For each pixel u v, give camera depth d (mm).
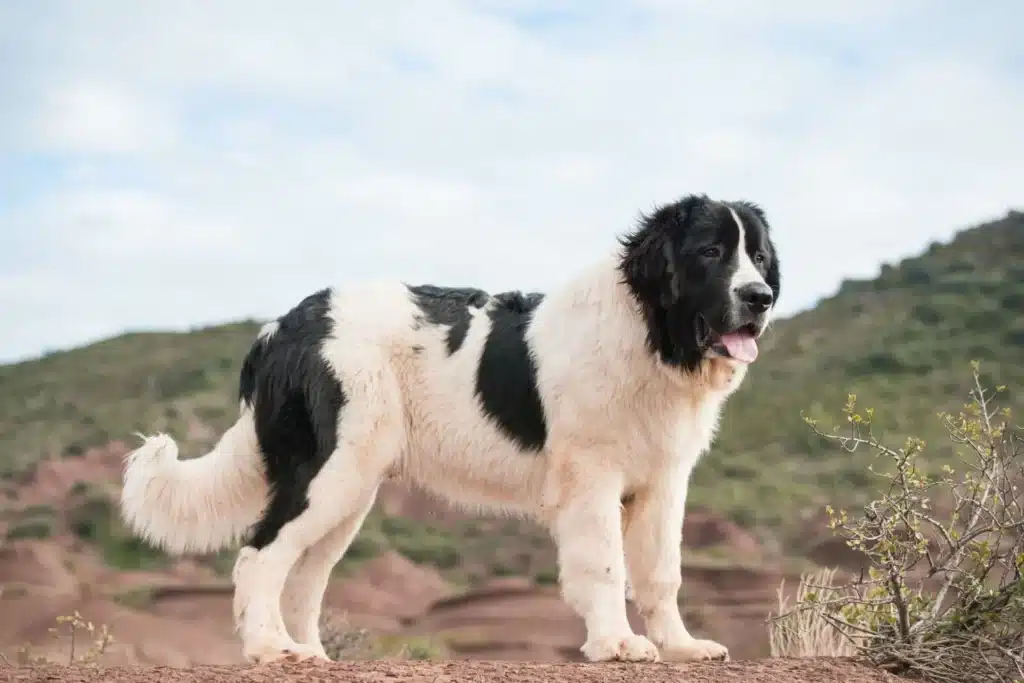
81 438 59281
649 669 7492
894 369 63531
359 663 7762
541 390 8625
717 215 8477
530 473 8844
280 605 9055
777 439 56125
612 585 8273
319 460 8820
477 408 8898
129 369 75812
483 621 34844
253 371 9273
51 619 29703
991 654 8117
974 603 8250
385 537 45531
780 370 68562
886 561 8250
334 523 8836
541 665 7582
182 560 42906
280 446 8938
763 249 8602
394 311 9141
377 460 8906
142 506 9055
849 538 8742
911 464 9125
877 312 76312
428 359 9055
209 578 41062
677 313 8438
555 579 39875
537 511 8922
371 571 41438
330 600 38156
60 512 45938
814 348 72312
